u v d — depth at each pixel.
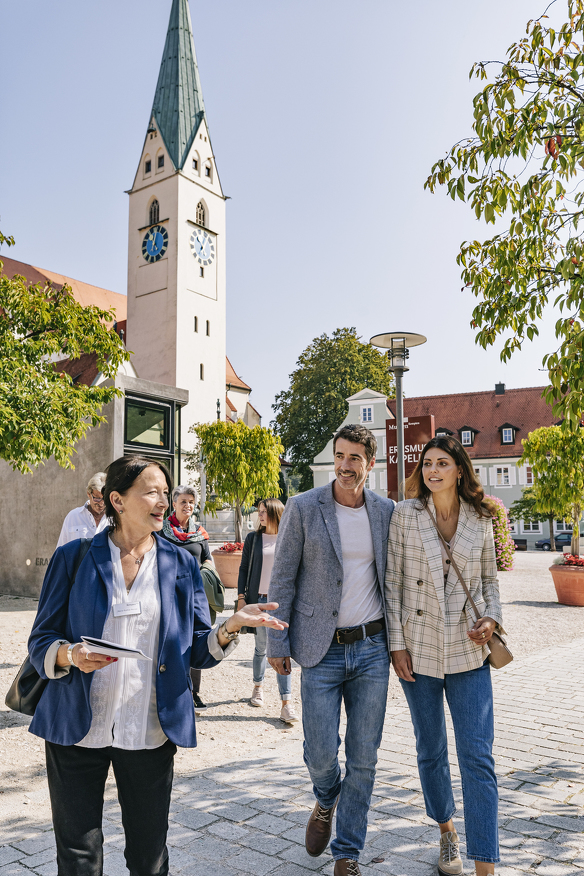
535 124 4.27
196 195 44.28
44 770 4.40
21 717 5.73
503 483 48.16
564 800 3.75
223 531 38.88
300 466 41.28
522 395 50.91
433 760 3.00
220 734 5.22
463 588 2.96
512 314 4.59
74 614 2.10
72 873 2.00
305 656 2.95
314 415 40.69
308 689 2.94
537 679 6.91
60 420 9.40
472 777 2.75
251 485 22.05
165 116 44.59
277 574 3.04
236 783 4.07
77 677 2.02
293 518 3.04
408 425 10.76
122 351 11.78
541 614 11.79
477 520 3.04
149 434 15.32
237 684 7.01
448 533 3.07
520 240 4.56
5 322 10.61
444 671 2.89
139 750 2.09
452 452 3.00
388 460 11.00
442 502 3.06
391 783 4.02
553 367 4.07
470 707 2.84
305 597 3.02
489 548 3.05
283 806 3.70
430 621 2.97
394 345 10.00
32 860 3.07
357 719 2.91
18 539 14.80
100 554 2.17
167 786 2.16
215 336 44.88
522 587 16.59
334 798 3.06
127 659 2.11
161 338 42.59
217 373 44.81
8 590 14.84
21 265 47.78
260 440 22.30
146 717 2.11
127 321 44.59
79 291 51.94
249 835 3.34
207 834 3.35
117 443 13.84
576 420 4.09
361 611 3.00
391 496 10.95
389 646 3.00
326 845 3.10
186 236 43.19
